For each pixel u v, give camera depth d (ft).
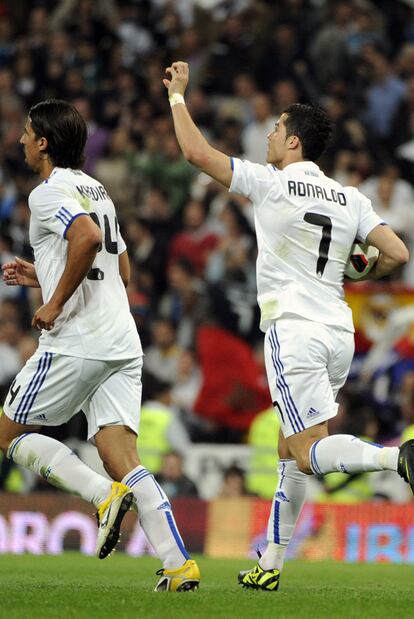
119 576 78.02
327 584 73.97
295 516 67.00
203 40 212.02
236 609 54.90
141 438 127.65
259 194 64.80
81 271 60.44
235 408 139.95
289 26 195.62
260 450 125.39
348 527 106.63
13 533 112.27
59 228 61.26
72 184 63.62
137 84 200.54
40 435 63.77
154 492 62.44
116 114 196.13
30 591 61.62
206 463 126.82
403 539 104.68
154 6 218.38
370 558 105.40
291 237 64.39
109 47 210.79
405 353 134.92
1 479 129.49
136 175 183.62
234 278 159.02
